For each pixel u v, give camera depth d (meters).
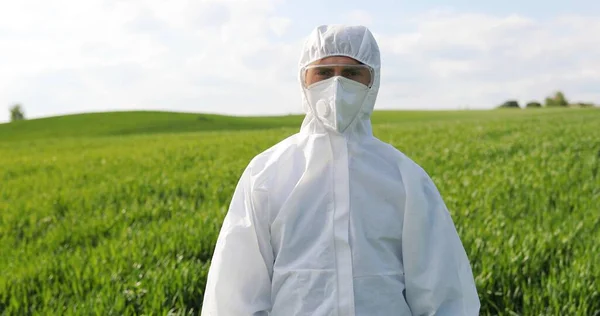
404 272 2.83
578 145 19.12
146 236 8.24
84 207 12.00
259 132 38.03
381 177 2.83
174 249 7.53
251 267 2.77
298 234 2.77
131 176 15.69
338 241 2.73
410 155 17.47
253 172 2.90
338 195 2.79
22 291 6.56
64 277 7.05
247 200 2.84
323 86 2.83
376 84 2.97
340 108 2.77
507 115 62.72
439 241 2.85
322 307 2.69
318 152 2.84
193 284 6.27
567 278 6.14
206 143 27.97
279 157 2.91
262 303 2.77
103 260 7.24
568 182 12.26
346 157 2.83
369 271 2.73
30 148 34.53
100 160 22.36
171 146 27.11
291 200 2.79
